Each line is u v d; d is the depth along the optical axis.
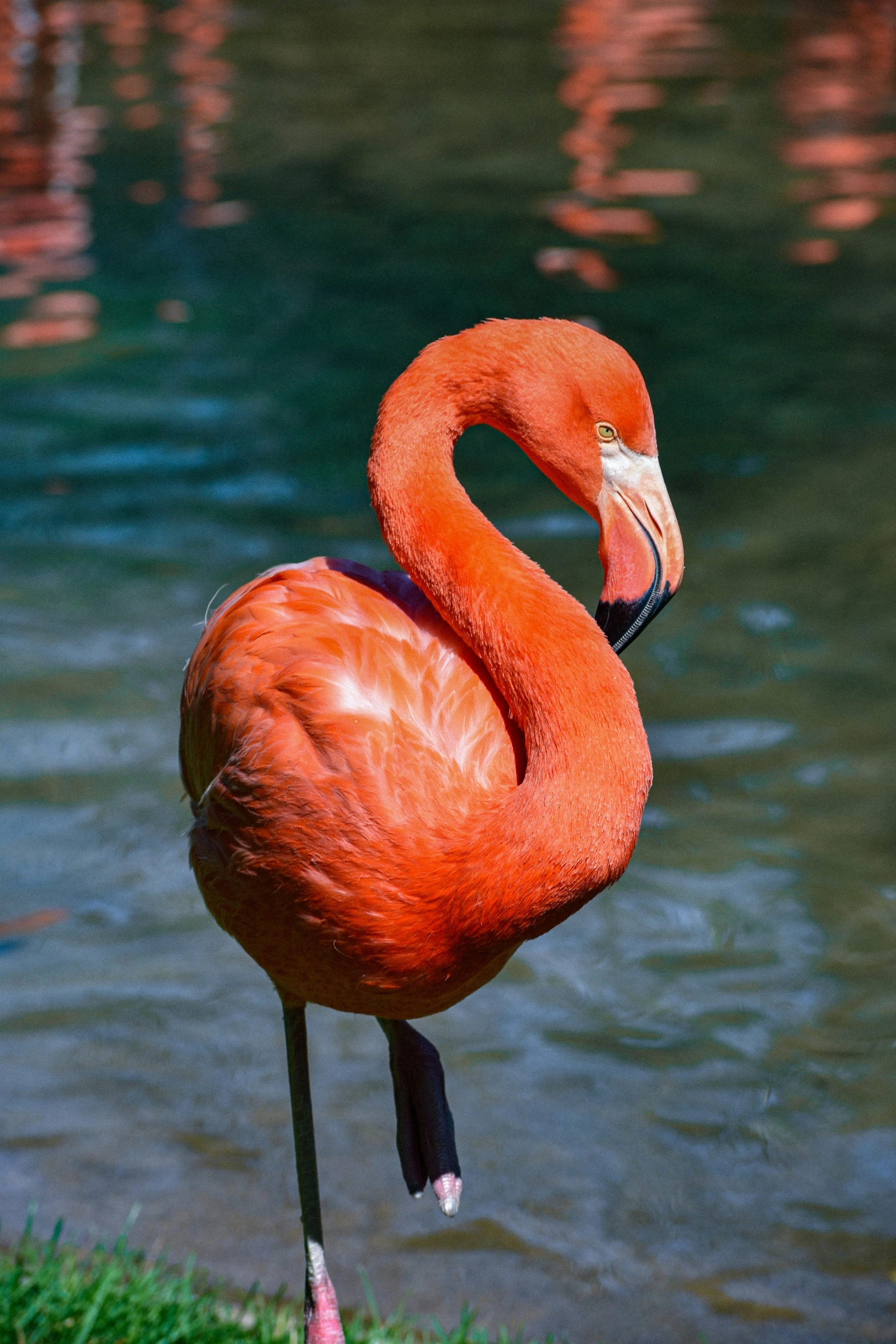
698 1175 6.43
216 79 25.05
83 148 21.05
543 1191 6.32
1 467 12.42
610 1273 5.95
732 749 9.16
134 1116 6.62
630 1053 7.07
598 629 4.00
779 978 7.50
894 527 11.62
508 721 4.19
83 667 9.73
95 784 8.77
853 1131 6.65
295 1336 4.91
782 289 16.41
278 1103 6.77
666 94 24.30
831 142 21.52
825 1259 6.03
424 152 21.17
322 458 12.62
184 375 14.13
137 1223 6.02
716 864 8.28
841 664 10.00
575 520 11.73
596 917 8.00
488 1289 5.85
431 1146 4.53
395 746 4.00
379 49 27.39
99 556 11.03
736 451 12.89
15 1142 6.41
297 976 4.34
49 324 15.30
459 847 3.89
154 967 7.55
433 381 4.26
